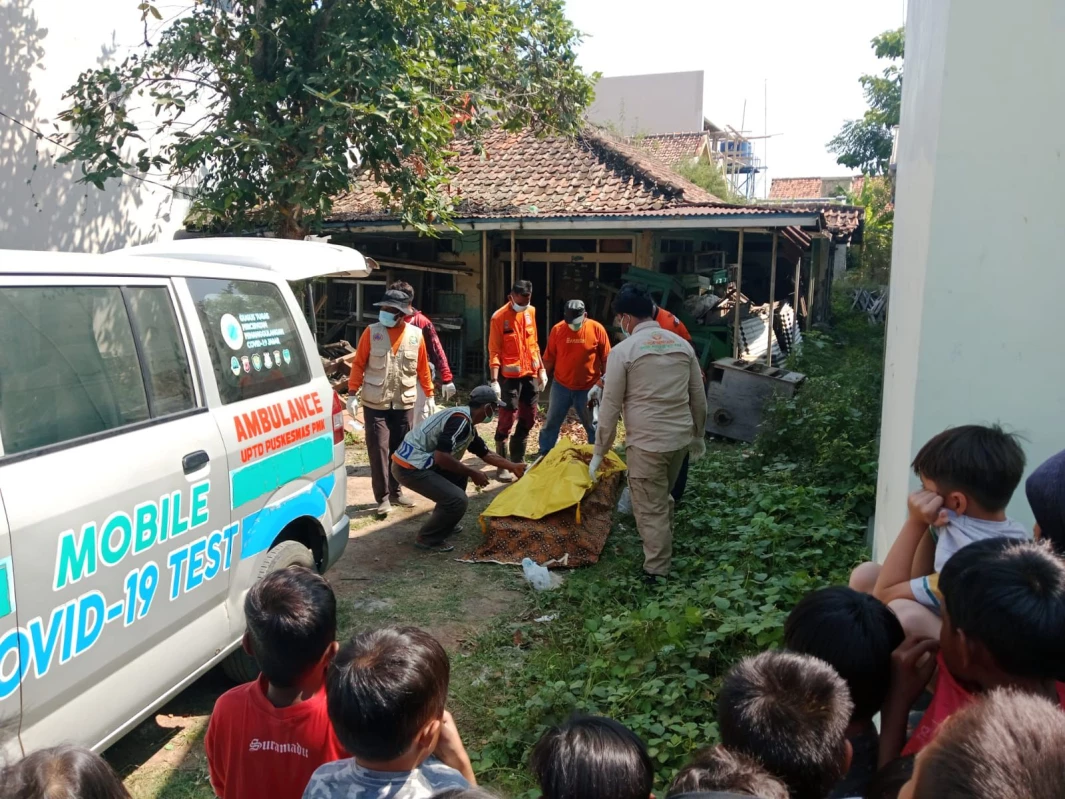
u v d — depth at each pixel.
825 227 11.74
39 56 9.42
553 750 1.62
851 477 6.78
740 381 8.99
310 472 4.16
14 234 9.37
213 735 2.24
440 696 1.84
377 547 6.18
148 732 3.74
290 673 2.14
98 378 2.93
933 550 2.35
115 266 3.17
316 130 8.87
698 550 5.81
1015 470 2.13
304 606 2.15
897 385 4.07
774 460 7.68
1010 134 2.89
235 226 10.46
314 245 4.91
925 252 3.08
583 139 14.08
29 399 2.65
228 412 3.53
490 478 7.97
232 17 9.84
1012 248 2.94
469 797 1.47
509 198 12.67
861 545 5.62
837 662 1.89
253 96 8.99
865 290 22.53
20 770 1.43
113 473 2.82
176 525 3.11
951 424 3.08
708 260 15.45
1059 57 2.81
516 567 5.73
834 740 1.59
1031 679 1.59
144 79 9.41
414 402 6.89
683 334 7.01
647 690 3.70
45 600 2.52
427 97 9.23
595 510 6.04
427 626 4.87
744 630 4.05
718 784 1.46
